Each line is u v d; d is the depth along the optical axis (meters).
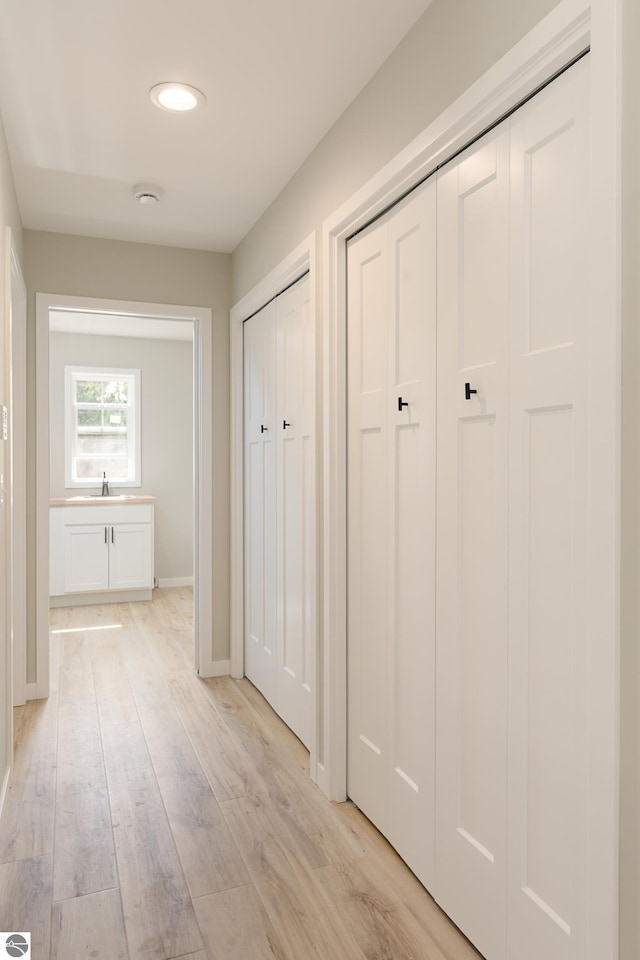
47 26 1.82
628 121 1.12
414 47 1.80
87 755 2.71
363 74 2.05
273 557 3.21
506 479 1.49
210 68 2.02
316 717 2.47
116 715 3.14
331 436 2.34
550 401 1.35
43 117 2.31
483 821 1.59
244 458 3.70
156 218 3.24
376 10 1.75
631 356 1.13
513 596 1.47
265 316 3.29
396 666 2.01
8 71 2.04
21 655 3.26
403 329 1.95
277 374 3.11
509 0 1.40
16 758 2.67
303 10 1.75
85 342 6.16
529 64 1.34
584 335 1.25
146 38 1.88
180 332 6.04
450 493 1.71
